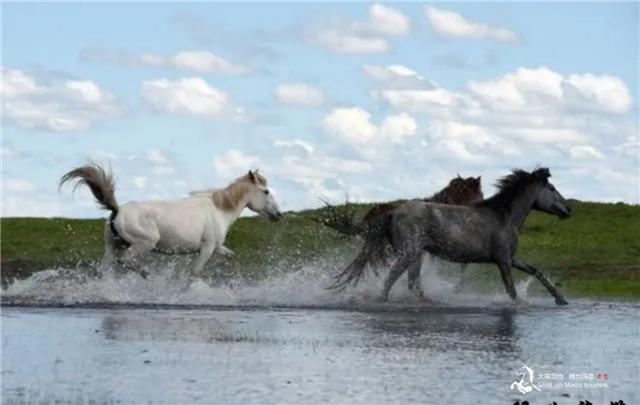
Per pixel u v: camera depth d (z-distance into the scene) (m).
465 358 10.78
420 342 11.99
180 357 10.60
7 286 20.20
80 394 8.66
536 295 20.00
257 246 26.38
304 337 12.34
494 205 17.50
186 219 17.70
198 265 18.11
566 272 23.89
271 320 14.27
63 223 29.94
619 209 32.69
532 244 27.45
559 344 12.05
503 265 17.42
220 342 11.77
